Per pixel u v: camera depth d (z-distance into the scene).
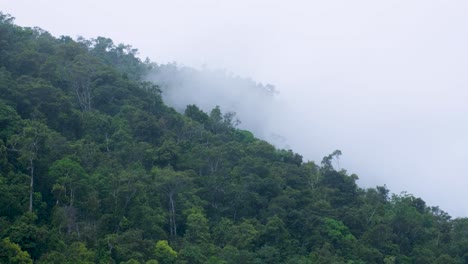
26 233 84.00
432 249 114.88
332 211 118.38
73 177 96.69
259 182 117.62
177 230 105.00
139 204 99.25
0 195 88.56
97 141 118.19
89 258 84.19
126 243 90.88
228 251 98.00
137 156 116.00
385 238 113.19
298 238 110.12
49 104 113.88
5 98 110.81
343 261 103.69
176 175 105.88
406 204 122.12
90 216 94.94
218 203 114.06
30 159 94.94
